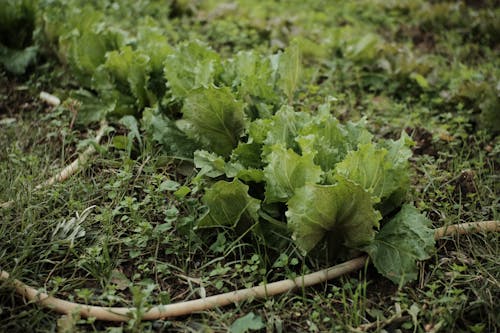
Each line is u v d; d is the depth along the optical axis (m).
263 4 2.40
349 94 1.75
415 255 1.17
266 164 1.28
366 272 1.20
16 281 1.14
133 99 1.55
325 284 1.18
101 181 1.38
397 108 1.69
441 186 1.42
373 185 1.20
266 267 1.21
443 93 1.73
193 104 1.32
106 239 1.22
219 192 1.20
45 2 1.86
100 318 1.10
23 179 1.33
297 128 1.29
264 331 1.11
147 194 1.36
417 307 1.13
